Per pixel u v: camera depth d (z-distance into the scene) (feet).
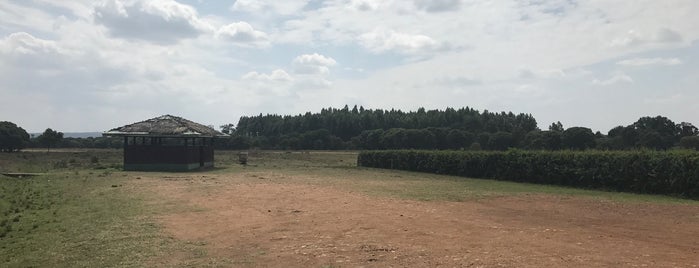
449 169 107.24
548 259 25.31
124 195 55.21
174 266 25.22
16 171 96.68
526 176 85.46
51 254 27.91
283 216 40.22
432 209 44.39
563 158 78.02
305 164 141.49
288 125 339.16
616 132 170.81
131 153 104.73
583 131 165.48
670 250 27.63
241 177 84.23
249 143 269.64
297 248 28.63
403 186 70.74
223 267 24.91
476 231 33.35
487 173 95.61
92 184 68.64
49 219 39.32
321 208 44.68
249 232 33.65
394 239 30.71
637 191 66.03
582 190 68.74
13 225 36.83
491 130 286.05
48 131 213.66
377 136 271.49
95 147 229.04
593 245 28.81
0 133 170.19
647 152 66.08
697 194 58.29
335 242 30.01
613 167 69.21
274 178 82.84
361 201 50.06
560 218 39.63
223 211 43.14
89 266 25.34
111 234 33.06
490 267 23.91
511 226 35.45
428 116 326.44
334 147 281.54
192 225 36.42
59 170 100.01
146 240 31.19
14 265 25.70
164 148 104.99
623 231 33.65
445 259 25.53
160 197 53.26
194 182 72.74
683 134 159.84
